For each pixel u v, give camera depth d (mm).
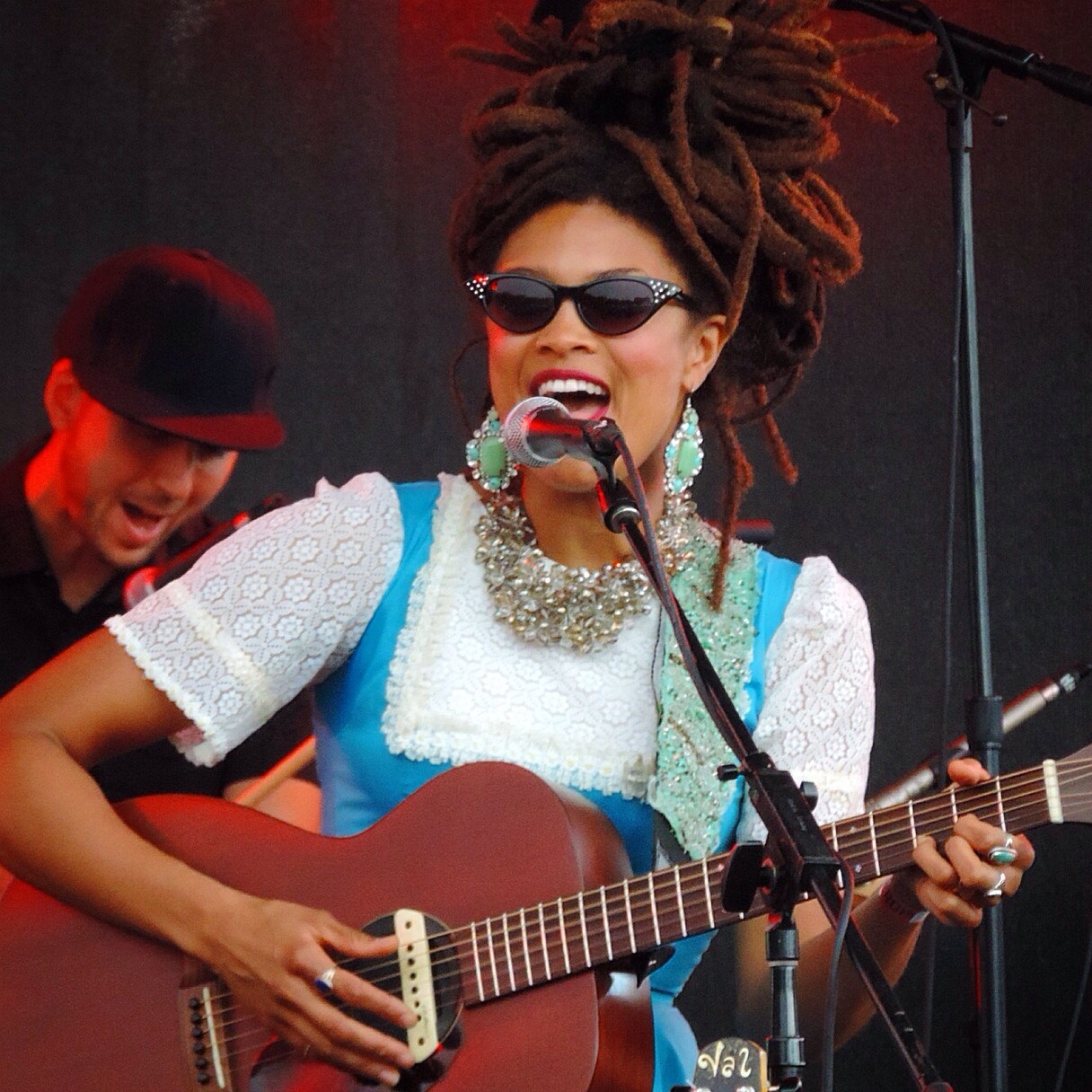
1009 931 15820
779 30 10305
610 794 9523
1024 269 16531
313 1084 9438
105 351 12547
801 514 16719
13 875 10047
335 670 9945
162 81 16750
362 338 16922
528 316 9547
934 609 16516
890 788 12180
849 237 10664
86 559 12789
